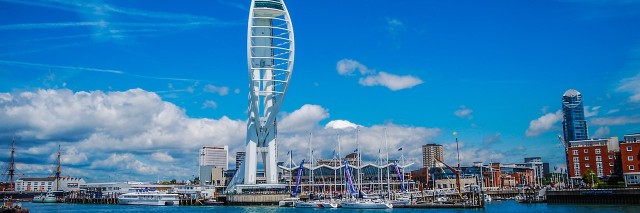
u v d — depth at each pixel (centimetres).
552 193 19288
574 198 18662
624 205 17138
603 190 17912
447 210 18950
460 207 19338
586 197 18338
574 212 15438
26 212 17412
